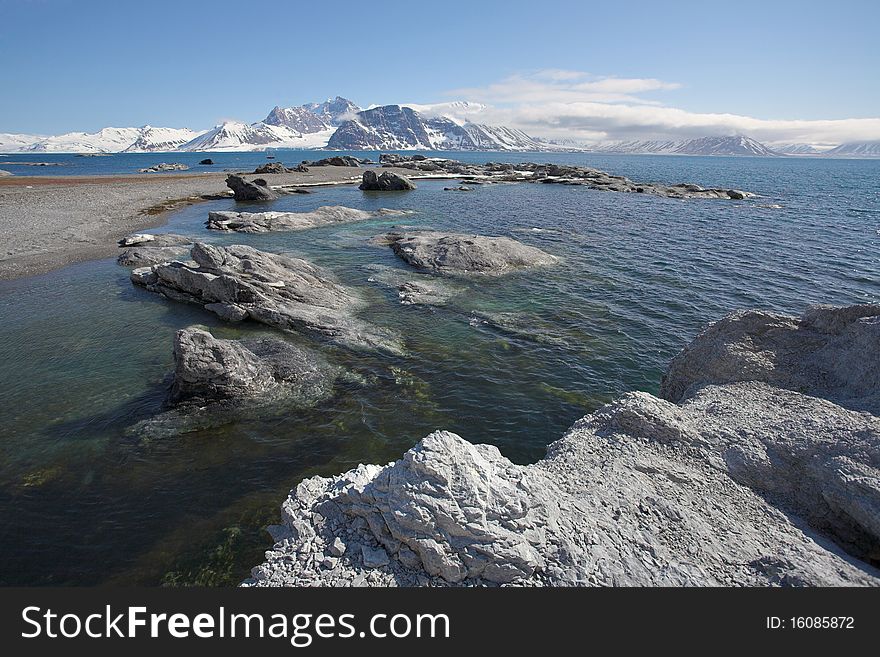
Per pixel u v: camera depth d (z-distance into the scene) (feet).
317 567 22.45
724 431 30.48
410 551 22.34
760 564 21.97
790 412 31.12
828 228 139.74
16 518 31.89
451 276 85.92
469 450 25.34
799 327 38.65
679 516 24.76
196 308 70.54
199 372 43.73
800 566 21.39
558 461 29.45
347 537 23.82
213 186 238.27
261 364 49.14
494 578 21.24
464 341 59.82
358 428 41.98
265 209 172.55
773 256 104.88
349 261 96.73
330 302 70.13
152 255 96.17
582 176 312.50
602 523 23.95
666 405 33.42
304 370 50.37
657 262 98.84
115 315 67.62
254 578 23.25
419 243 100.37
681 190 235.40
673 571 21.56
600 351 57.88
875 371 31.99
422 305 71.67
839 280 87.61
